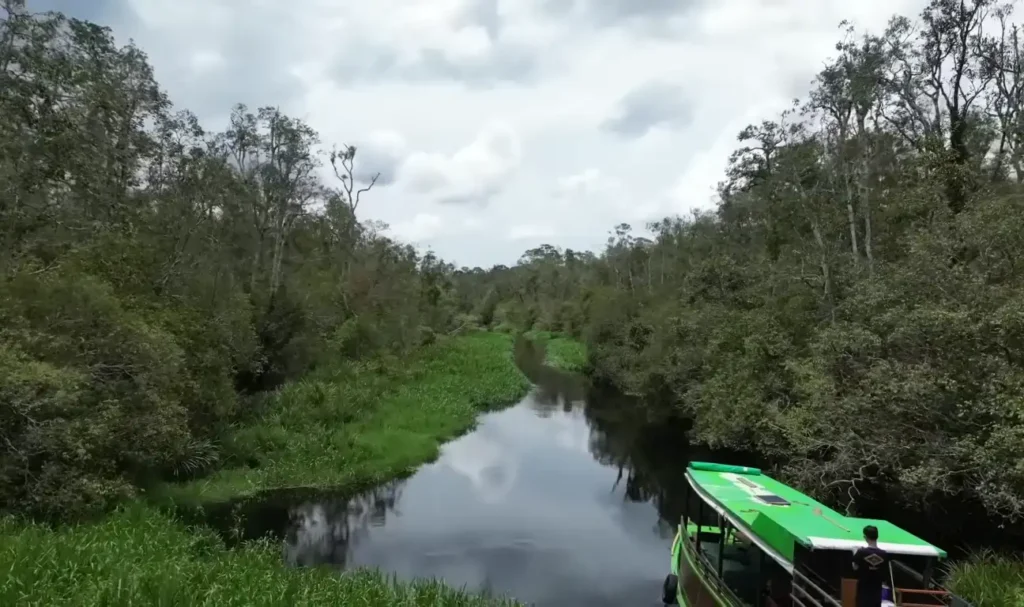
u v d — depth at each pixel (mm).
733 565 11953
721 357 22844
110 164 23188
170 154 27219
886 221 22094
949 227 15492
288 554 15562
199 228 28172
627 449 28094
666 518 19406
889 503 15930
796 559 9000
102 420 14234
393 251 51406
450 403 32844
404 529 17812
